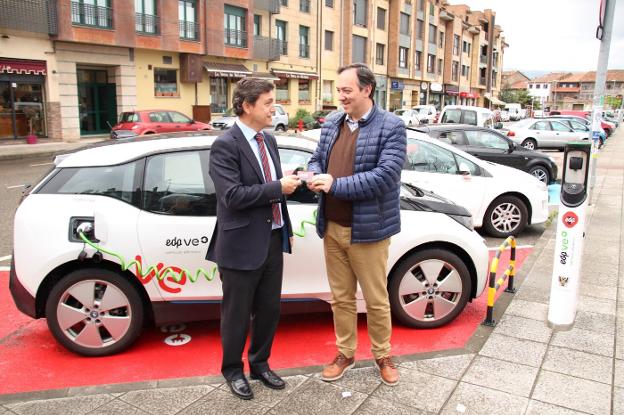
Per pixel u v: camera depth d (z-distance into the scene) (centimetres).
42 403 302
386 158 292
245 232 289
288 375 333
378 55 4431
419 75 5134
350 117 310
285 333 413
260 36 3114
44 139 2177
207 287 372
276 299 315
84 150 391
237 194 278
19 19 1970
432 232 402
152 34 2467
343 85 294
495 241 724
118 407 298
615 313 435
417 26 4950
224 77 2986
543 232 752
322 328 422
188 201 372
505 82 12862
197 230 366
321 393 312
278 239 310
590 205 932
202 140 389
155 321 376
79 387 318
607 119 3866
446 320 418
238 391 306
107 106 2483
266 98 286
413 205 413
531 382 325
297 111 3222
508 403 302
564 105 12900
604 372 338
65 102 2206
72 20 2139
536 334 394
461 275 411
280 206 309
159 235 363
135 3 2402
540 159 1111
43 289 367
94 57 2283
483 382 324
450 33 5744
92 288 364
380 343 325
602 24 873
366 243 304
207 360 368
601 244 661
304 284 390
